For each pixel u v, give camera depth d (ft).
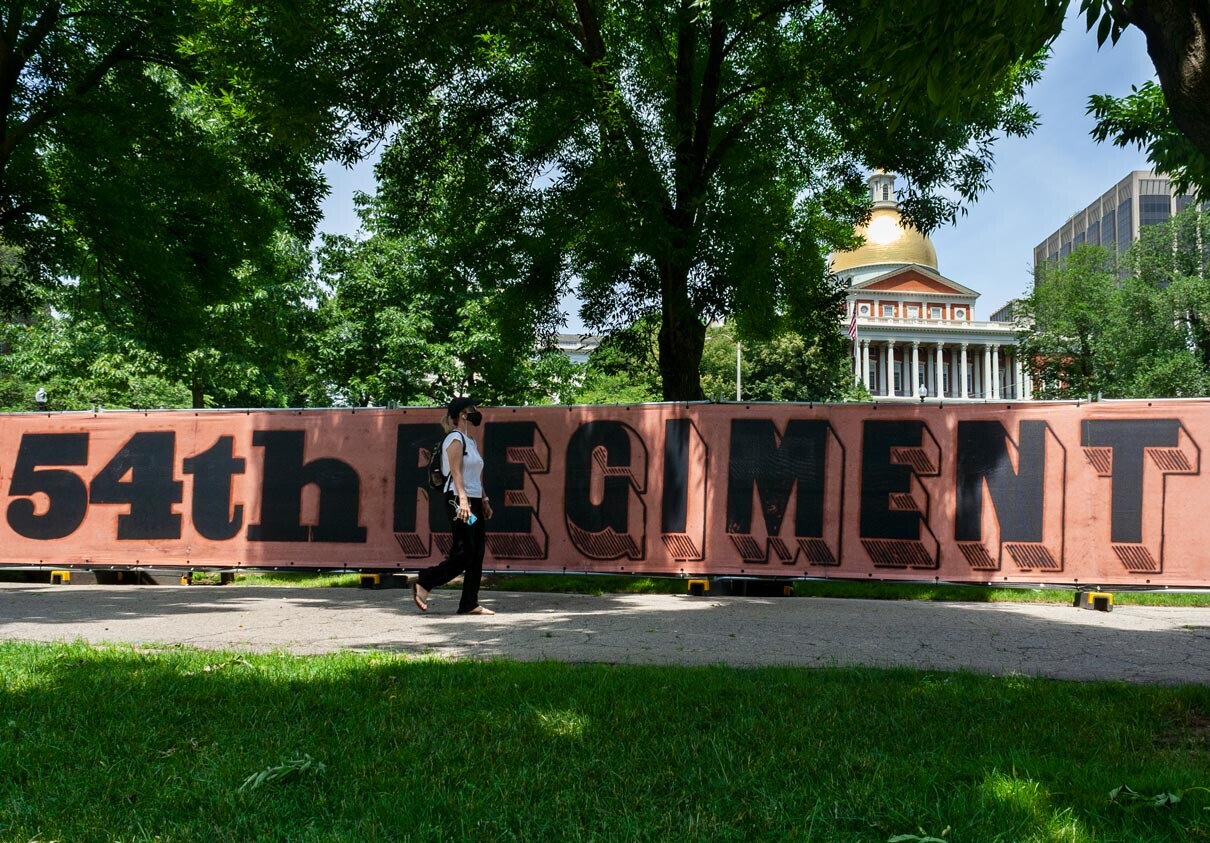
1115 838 7.94
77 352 91.20
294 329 92.17
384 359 93.09
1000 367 353.92
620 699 13.03
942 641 20.74
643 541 33.32
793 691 13.84
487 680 14.44
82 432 37.22
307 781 9.50
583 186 41.27
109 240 53.78
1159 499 30.27
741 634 21.58
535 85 42.32
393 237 89.86
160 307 56.08
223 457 36.35
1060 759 10.31
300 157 51.47
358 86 38.42
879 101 17.25
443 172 49.73
